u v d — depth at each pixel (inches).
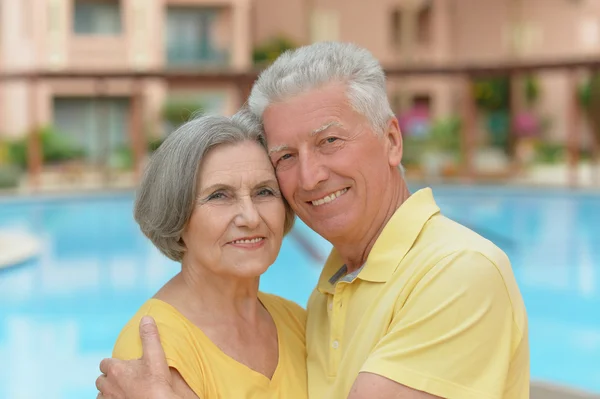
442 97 991.0
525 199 560.4
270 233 77.2
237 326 78.7
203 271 77.7
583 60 527.2
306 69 74.5
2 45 777.6
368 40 969.5
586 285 304.7
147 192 76.6
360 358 72.1
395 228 75.4
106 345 224.5
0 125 775.7
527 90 987.9
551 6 1034.7
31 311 267.0
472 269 67.0
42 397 177.9
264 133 77.8
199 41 837.2
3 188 569.6
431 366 64.7
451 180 641.6
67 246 395.9
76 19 801.6
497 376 65.5
